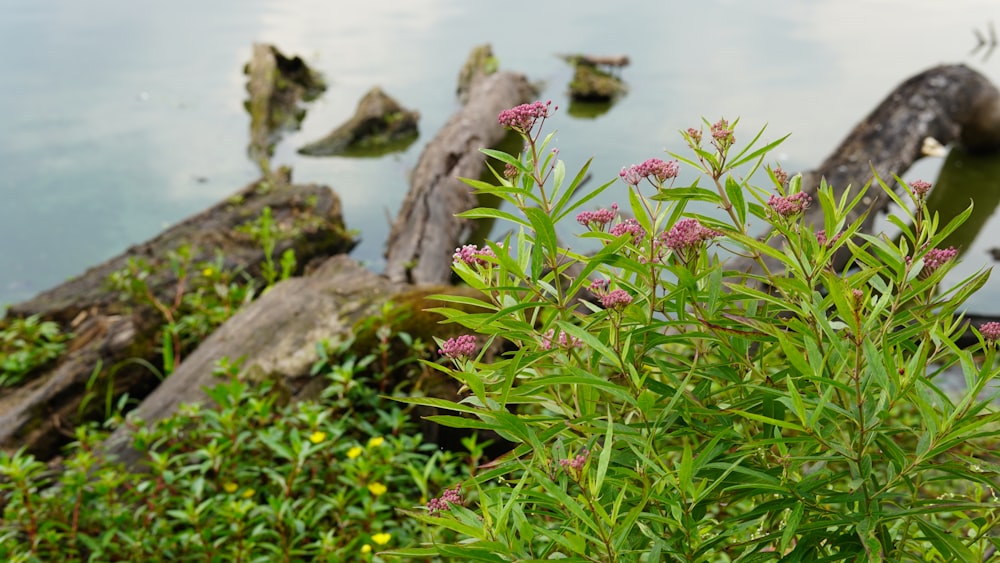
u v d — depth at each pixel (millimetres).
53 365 4559
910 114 7488
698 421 1358
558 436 1337
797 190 1437
